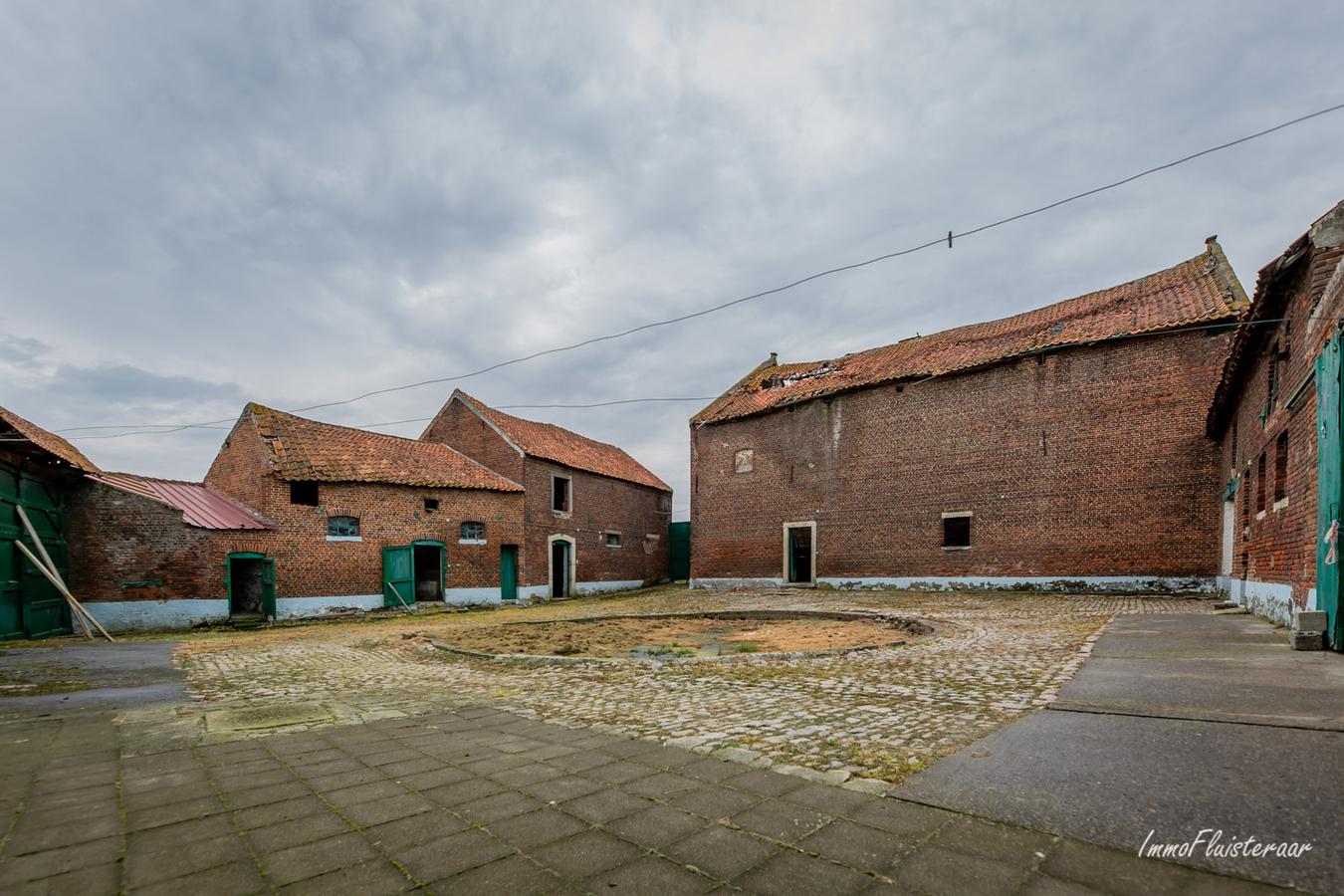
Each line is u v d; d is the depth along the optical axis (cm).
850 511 2325
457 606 2325
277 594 1938
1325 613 659
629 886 238
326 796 341
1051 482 1886
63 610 1544
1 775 385
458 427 2848
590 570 3053
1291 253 766
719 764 385
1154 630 909
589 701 616
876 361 2491
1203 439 1669
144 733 495
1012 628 1073
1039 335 2022
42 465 1491
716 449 2759
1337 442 632
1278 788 288
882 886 229
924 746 397
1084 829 264
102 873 253
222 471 2208
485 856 265
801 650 927
